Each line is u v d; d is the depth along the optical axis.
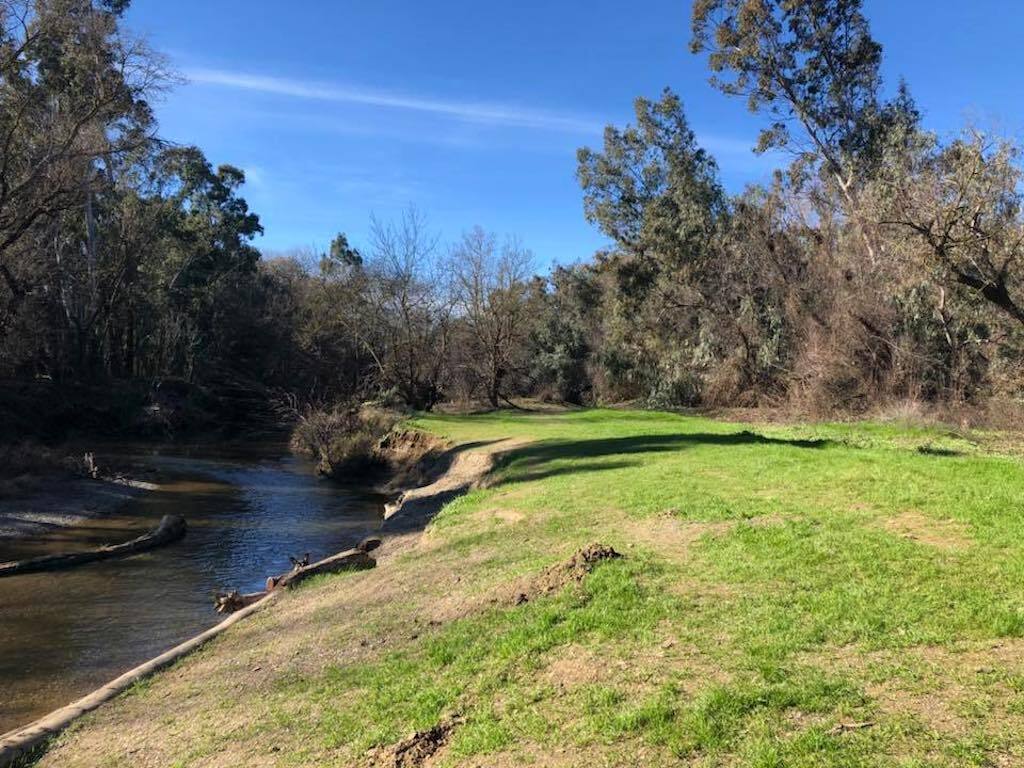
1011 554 6.31
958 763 3.39
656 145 43.38
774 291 32.25
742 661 4.80
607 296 46.91
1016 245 20.94
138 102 27.92
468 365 40.81
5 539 14.92
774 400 32.12
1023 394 23.72
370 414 32.72
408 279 38.69
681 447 16.72
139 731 5.97
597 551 7.54
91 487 20.67
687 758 3.79
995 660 4.41
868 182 28.67
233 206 63.12
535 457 17.72
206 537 15.69
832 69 35.44
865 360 27.56
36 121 26.30
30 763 5.73
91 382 37.88
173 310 49.19
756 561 6.89
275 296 60.81
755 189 34.84
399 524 14.72
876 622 5.14
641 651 5.26
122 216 41.09
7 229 26.97
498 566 8.57
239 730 5.52
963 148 21.12
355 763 4.59
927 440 17.86
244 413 48.53
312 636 7.50
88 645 9.12
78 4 25.27
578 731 4.30
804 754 3.60
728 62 36.47
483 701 5.03
